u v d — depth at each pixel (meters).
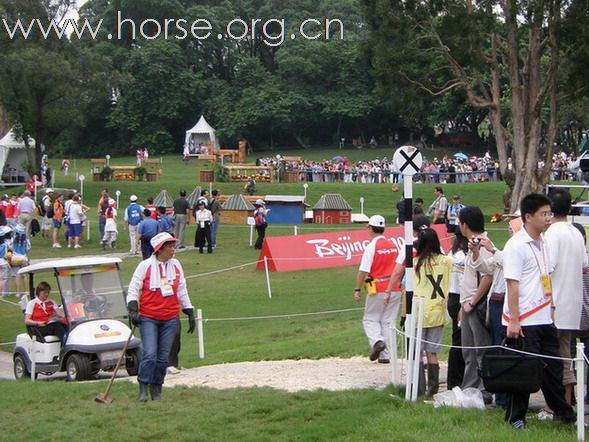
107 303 16.50
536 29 38.28
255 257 31.95
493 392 9.27
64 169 70.31
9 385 13.81
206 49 101.56
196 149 86.81
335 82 95.56
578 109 64.69
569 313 9.60
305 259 28.20
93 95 61.56
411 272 11.47
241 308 23.27
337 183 59.91
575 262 9.62
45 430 10.42
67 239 35.47
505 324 9.47
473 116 91.44
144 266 11.44
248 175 59.50
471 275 10.53
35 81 57.12
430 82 39.62
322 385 12.09
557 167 57.69
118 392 12.24
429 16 38.53
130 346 15.62
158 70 94.94
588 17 36.91
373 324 13.69
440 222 31.73
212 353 17.50
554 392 9.38
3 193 55.16
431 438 9.03
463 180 61.91
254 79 96.12
